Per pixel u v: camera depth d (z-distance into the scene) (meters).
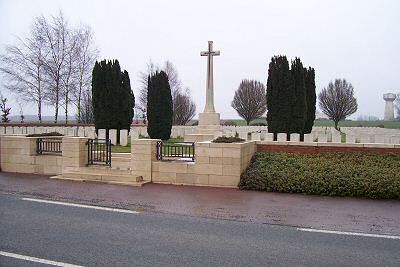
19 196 9.08
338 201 8.97
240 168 10.64
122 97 21.97
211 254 5.18
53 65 34.62
